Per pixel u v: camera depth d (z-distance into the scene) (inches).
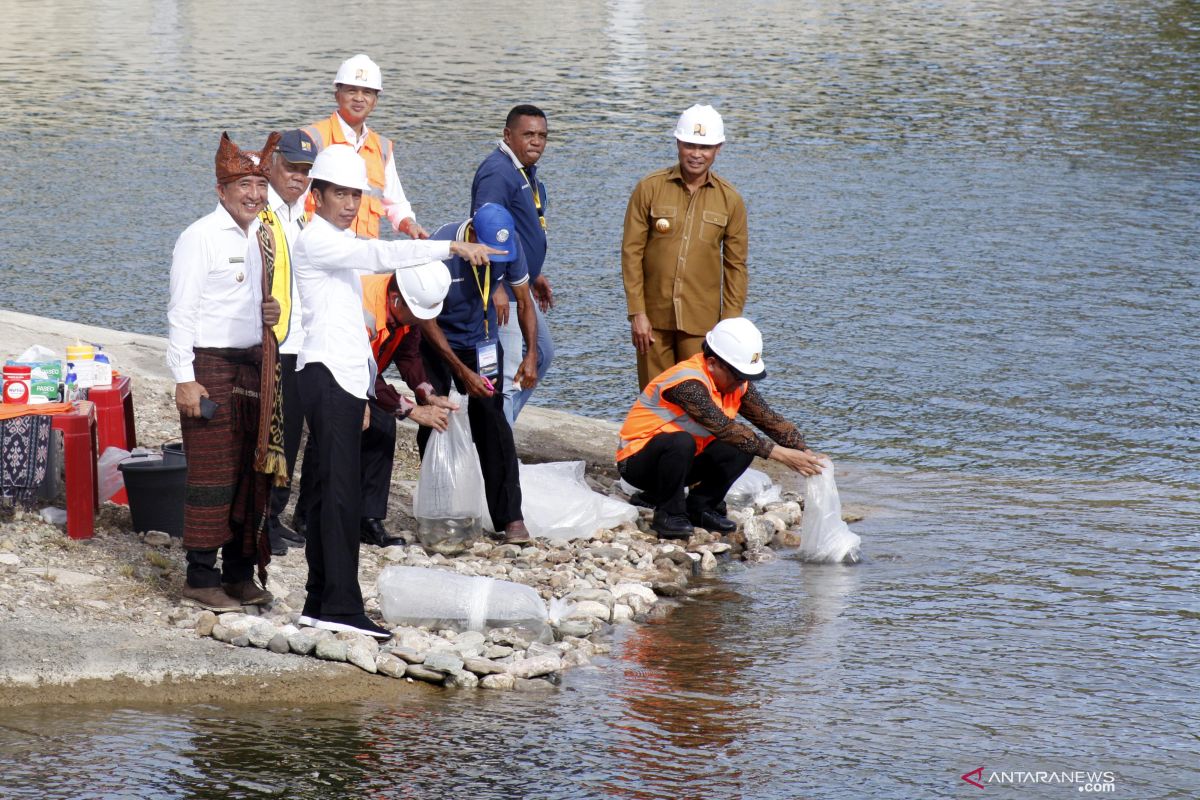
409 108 3553.2
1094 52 4626.0
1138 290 2017.7
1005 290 2020.2
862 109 3612.2
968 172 2866.6
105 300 1931.6
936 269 2137.1
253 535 828.0
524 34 5324.8
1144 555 1003.3
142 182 2701.8
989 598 912.3
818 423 1464.1
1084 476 1282.0
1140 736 697.0
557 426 1334.9
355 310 792.9
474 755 668.1
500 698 744.3
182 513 951.6
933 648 820.6
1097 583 940.0
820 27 5551.2
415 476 1203.9
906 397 1555.1
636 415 1065.5
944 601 908.6
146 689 726.5
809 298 1982.0
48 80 4030.5
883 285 2050.9
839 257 2209.6
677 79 4126.5
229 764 650.8
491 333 1013.2
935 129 3346.5
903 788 639.1
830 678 774.5
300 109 3531.0
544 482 1069.1
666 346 1160.2
